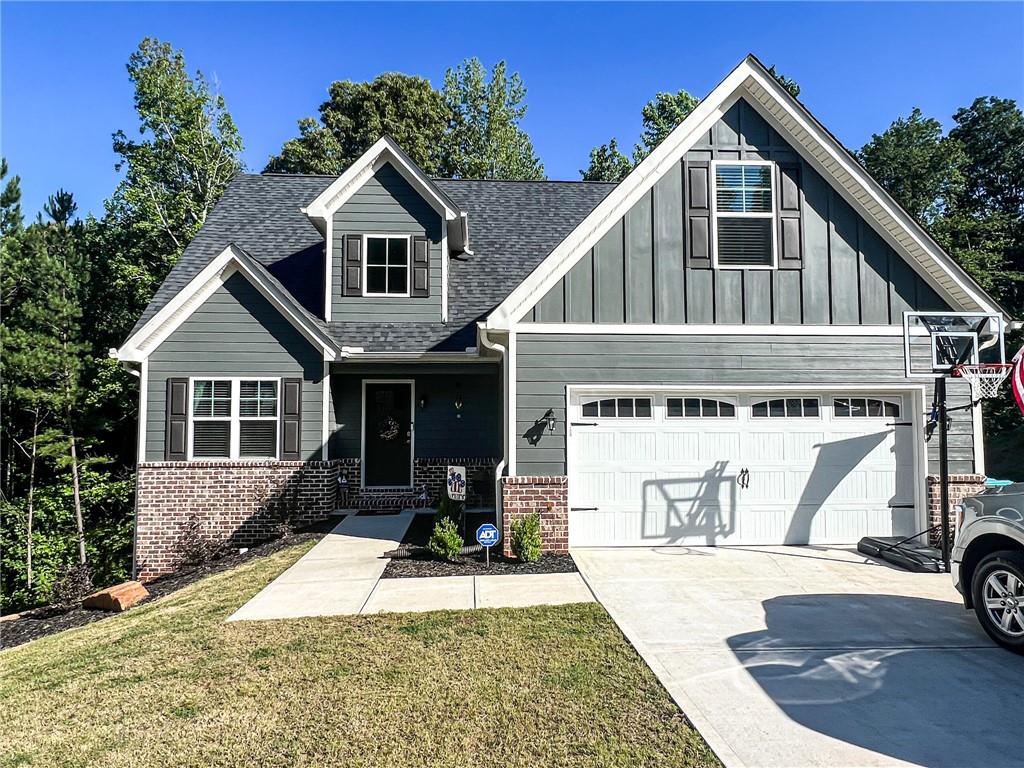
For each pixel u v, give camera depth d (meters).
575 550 8.58
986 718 3.92
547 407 8.55
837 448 9.01
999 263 31.20
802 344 8.87
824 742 3.61
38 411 16.56
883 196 8.74
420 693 4.25
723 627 5.57
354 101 34.47
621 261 8.77
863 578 7.27
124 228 22.94
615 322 8.70
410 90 35.53
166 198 23.05
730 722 3.84
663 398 8.90
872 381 8.88
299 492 11.01
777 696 4.21
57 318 16.47
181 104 23.44
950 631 5.51
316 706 4.10
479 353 10.70
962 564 5.54
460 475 8.59
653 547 8.74
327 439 11.22
